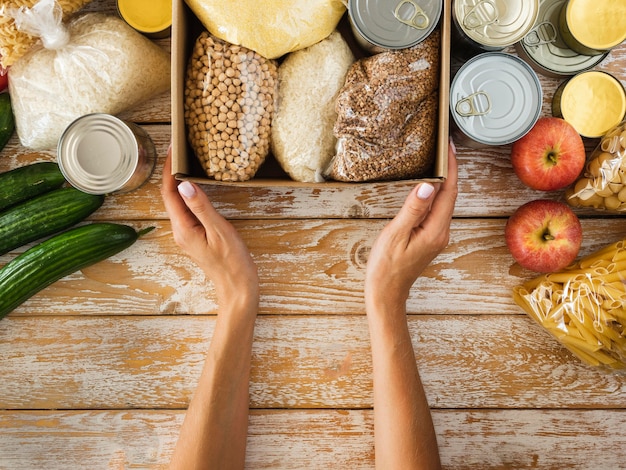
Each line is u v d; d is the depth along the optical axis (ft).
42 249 3.06
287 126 2.88
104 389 3.44
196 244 3.08
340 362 3.44
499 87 2.90
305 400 3.44
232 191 3.38
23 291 3.06
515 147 3.09
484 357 3.43
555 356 3.43
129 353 3.44
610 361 3.09
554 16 3.15
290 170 2.95
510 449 3.44
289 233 3.41
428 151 2.88
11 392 3.43
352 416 3.44
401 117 2.82
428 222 3.03
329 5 2.77
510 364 3.43
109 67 3.01
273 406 3.44
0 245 3.09
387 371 3.11
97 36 3.02
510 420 3.44
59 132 3.15
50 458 3.45
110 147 2.97
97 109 3.10
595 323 2.97
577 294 3.01
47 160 3.37
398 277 3.14
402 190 3.38
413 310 3.43
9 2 2.84
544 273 3.31
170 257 3.41
